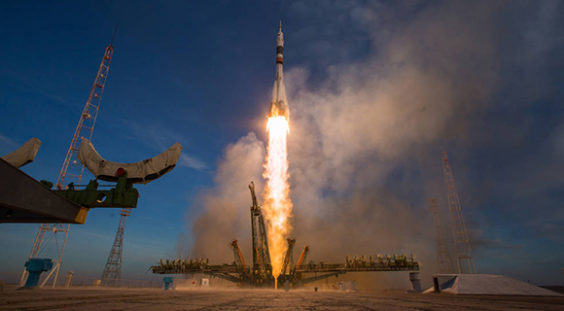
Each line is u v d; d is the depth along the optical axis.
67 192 23.86
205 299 14.51
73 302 9.51
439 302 14.14
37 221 20.02
